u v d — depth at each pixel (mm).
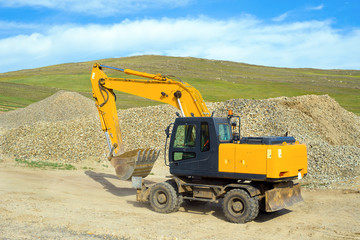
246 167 9219
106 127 12352
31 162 19000
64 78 100188
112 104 12336
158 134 21922
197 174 9891
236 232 8461
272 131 20812
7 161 19188
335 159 16062
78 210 10016
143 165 11367
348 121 27578
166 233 8133
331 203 11430
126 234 7848
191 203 11477
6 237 7348
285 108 24531
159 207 10273
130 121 23984
